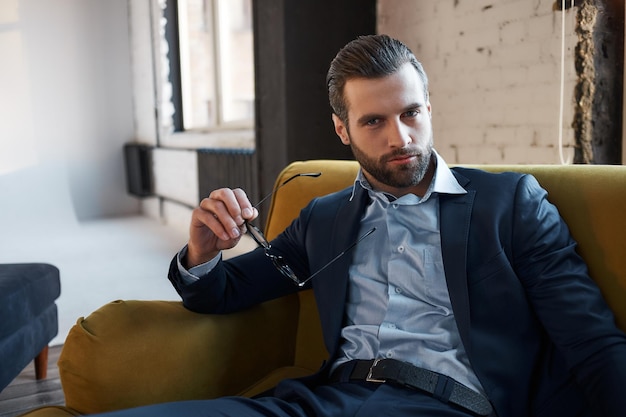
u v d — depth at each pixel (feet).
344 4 10.20
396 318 3.45
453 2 8.58
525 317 3.19
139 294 11.14
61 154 21.08
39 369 7.70
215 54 16.99
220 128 16.97
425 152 3.28
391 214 3.53
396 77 3.19
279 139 10.44
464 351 3.26
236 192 3.57
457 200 3.39
